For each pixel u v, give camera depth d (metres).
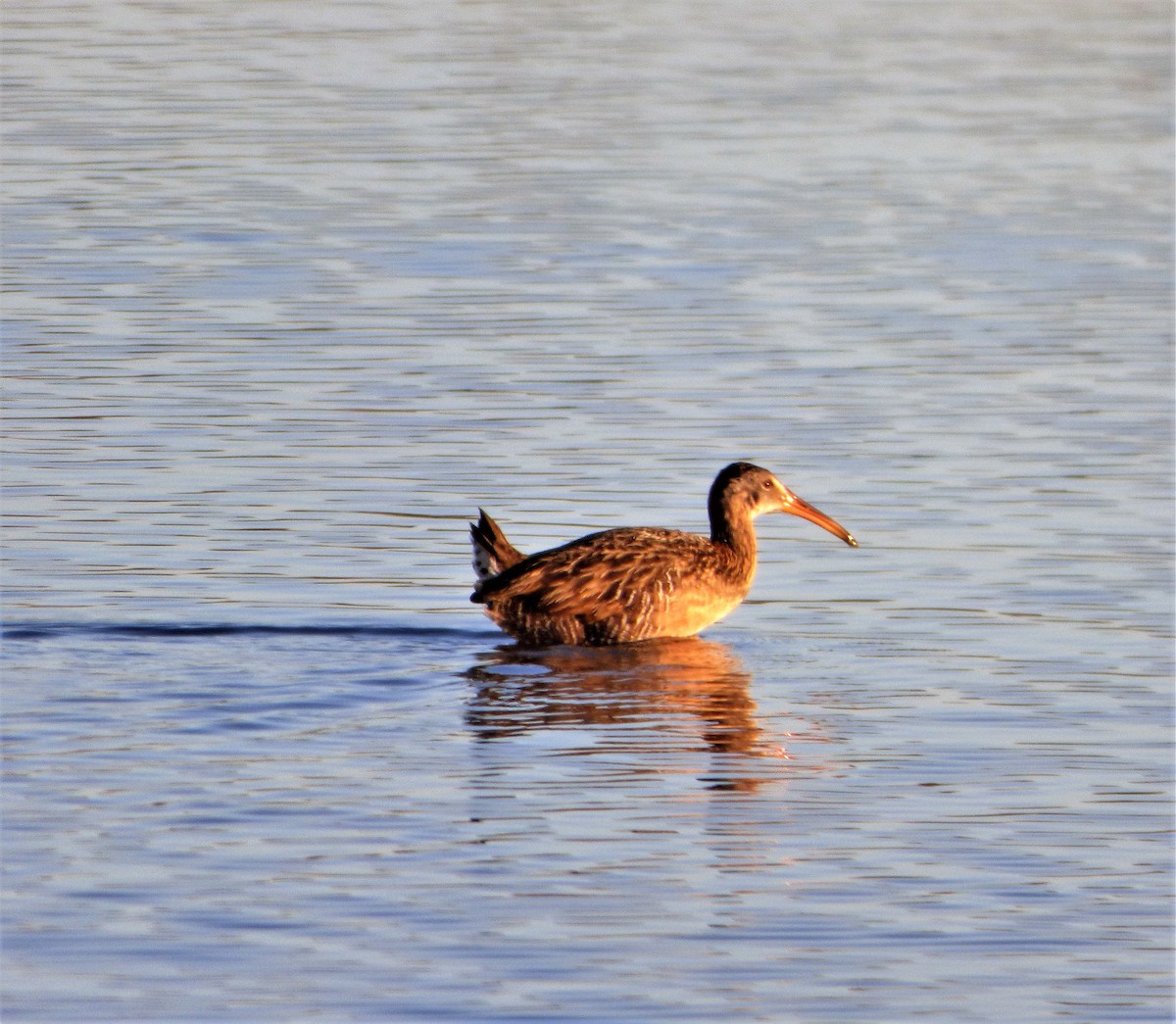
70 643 15.38
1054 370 23.42
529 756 13.34
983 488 19.52
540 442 20.80
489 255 28.47
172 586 16.78
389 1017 9.98
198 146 35.19
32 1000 10.08
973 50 45.91
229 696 14.36
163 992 10.18
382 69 42.53
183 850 11.76
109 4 50.31
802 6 51.97
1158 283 27.25
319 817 12.25
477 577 16.39
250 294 26.47
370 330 24.89
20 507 18.81
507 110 38.59
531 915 11.05
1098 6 52.09
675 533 16.36
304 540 18.02
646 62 43.91
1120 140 36.66
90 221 30.17
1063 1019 10.12
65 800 12.41
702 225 30.33
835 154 35.38
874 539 18.28
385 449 20.59
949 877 11.64
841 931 10.97
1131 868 11.77
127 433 21.06
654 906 11.21
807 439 21.00
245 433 21.06
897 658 15.52
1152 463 20.22
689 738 13.75
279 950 10.62
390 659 15.30
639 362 23.69
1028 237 29.84
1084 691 14.72
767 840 12.09
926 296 26.64
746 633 16.20
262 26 47.53
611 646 15.85
